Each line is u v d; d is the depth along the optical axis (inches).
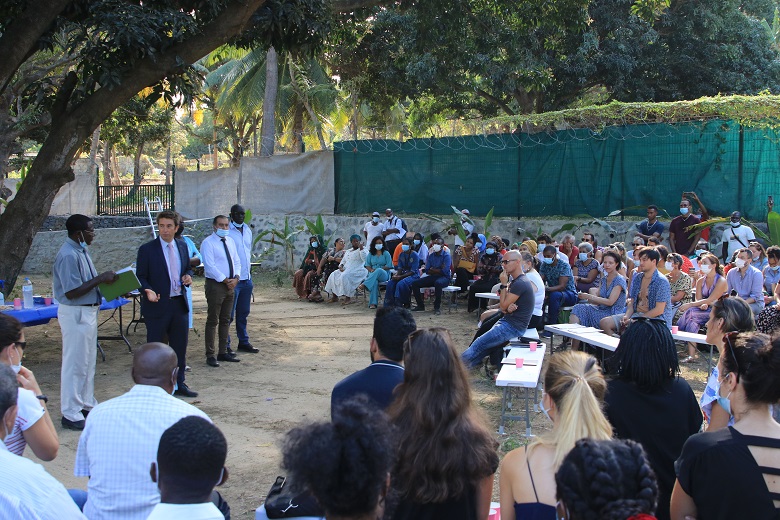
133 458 125.9
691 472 105.3
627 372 139.8
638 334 139.6
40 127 773.3
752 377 106.0
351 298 603.8
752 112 555.2
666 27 889.5
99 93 364.2
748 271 369.7
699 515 106.1
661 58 882.1
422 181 711.7
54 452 143.3
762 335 113.3
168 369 135.4
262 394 306.2
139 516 124.8
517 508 109.7
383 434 84.4
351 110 1236.5
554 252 428.8
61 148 366.6
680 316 385.4
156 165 2476.6
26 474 95.5
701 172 582.9
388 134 1248.2
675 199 595.8
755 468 101.0
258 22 379.9
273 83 885.8
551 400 116.5
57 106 374.6
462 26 545.6
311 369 354.3
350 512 80.4
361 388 141.9
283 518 141.3
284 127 1225.4
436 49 573.9
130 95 363.9
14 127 714.8
